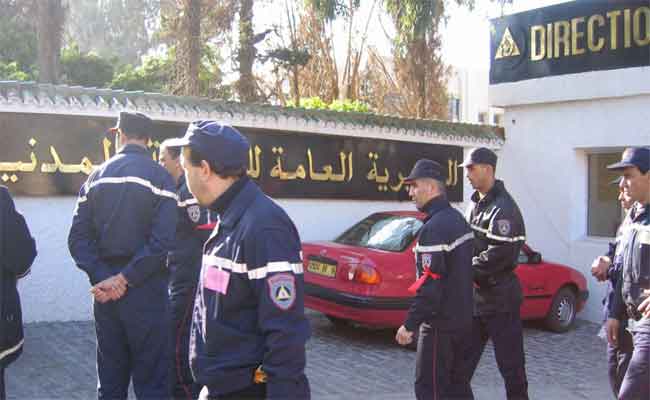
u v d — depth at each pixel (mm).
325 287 7191
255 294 2514
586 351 7727
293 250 2559
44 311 7387
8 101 6863
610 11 8953
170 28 12562
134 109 7574
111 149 7551
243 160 2625
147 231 4082
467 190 10492
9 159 6969
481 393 5992
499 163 10539
